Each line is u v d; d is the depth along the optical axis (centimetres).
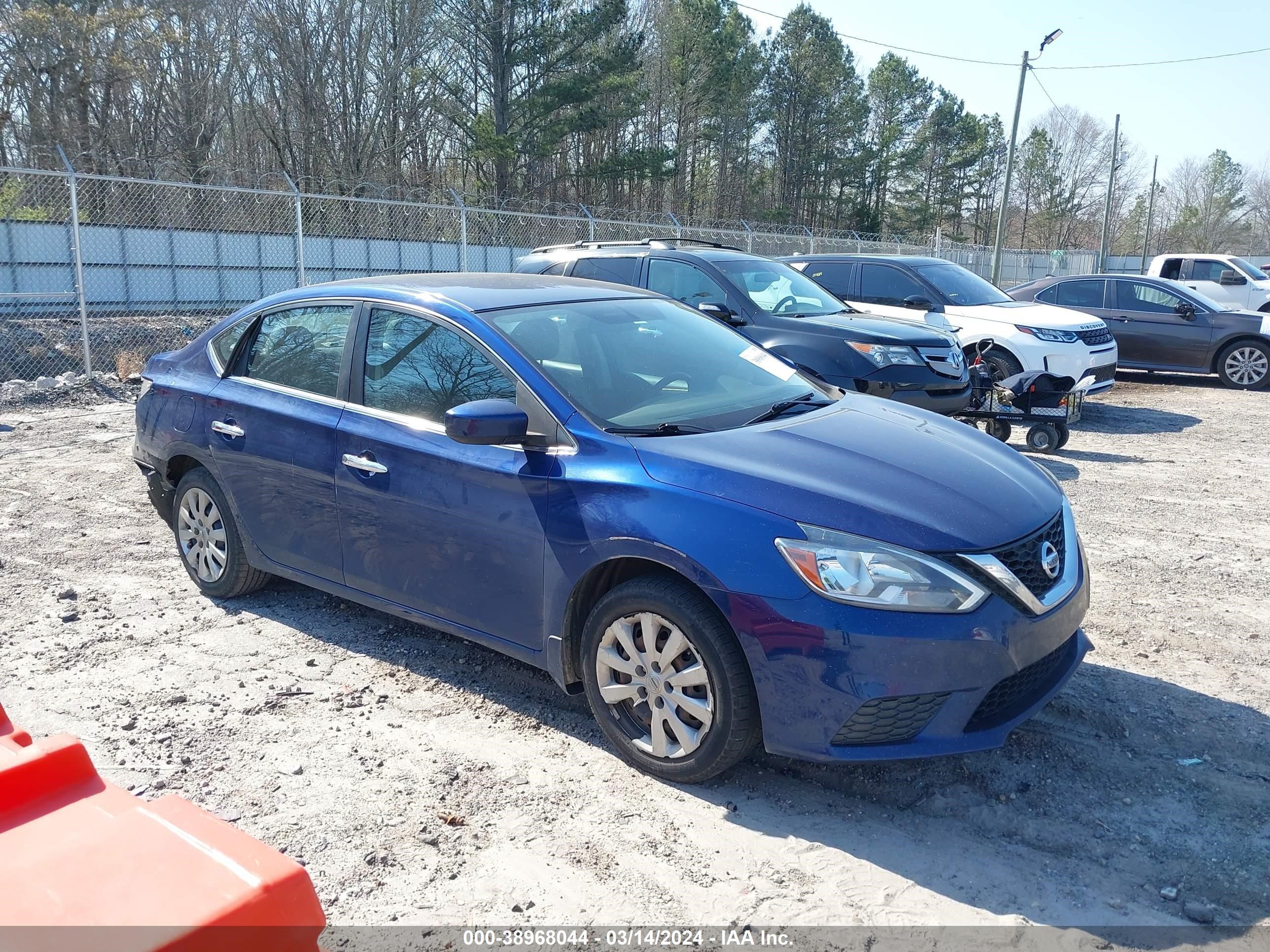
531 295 442
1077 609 343
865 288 1177
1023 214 8450
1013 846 306
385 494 404
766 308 870
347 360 436
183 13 3047
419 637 467
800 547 306
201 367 505
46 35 2628
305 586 518
